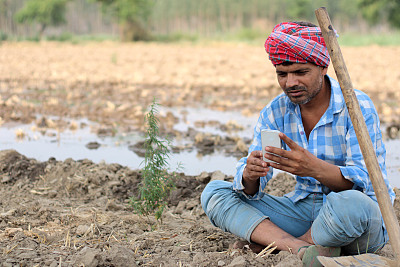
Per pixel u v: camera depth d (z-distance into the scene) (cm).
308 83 232
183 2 6406
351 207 225
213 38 4391
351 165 240
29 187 409
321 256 220
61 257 252
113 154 545
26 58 1997
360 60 1809
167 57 2086
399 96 957
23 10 4997
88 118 755
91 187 401
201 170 479
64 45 3397
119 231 304
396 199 352
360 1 4156
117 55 2220
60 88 1102
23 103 850
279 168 234
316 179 237
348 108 224
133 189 398
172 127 684
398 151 559
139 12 4269
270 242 250
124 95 995
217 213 266
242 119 760
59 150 563
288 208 268
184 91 1048
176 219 338
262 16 6328
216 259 245
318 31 230
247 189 259
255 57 2025
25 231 290
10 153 463
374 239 239
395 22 4103
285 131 259
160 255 261
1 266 240
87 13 7606
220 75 1363
